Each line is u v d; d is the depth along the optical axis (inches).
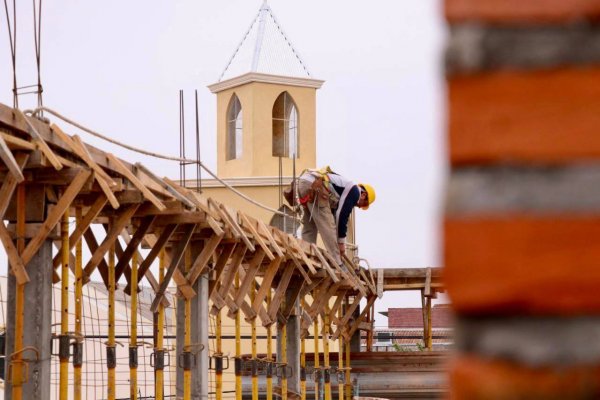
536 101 127.0
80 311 1171.9
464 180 128.4
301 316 2324.1
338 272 2255.2
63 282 1109.1
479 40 126.6
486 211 127.1
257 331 3503.9
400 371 2770.7
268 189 3671.3
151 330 3105.3
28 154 956.6
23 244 1037.2
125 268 1397.6
